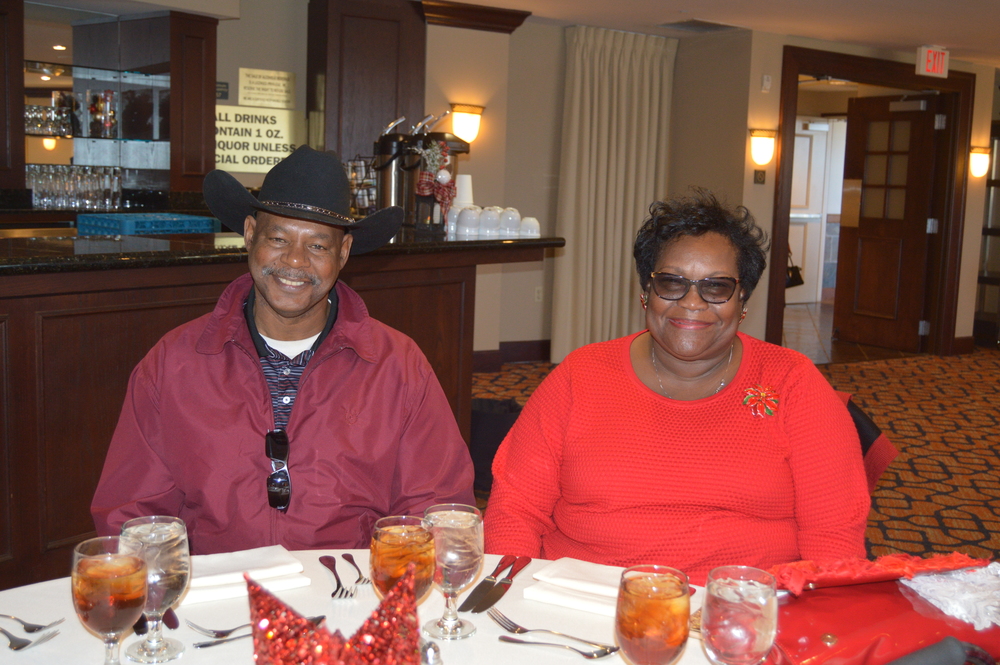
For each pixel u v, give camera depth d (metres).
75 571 1.06
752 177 7.18
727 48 7.17
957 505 4.22
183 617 1.21
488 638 1.18
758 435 1.71
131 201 5.97
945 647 1.13
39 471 2.48
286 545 1.75
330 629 1.17
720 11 6.23
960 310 8.51
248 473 1.75
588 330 7.42
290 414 1.79
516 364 7.38
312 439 1.78
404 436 1.87
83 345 2.54
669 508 1.69
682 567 1.68
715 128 7.32
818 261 11.27
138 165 5.91
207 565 1.35
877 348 8.69
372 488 1.83
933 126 8.18
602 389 1.80
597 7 6.23
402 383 1.87
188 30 5.61
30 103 5.49
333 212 1.82
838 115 10.77
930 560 1.36
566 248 7.21
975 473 4.73
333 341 1.82
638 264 1.84
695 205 1.78
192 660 1.09
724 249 1.71
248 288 1.87
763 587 1.05
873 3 5.75
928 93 8.17
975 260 8.52
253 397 1.77
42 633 1.16
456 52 6.40
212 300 2.82
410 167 4.53
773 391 1.74
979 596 1.27
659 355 1.80
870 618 1.24
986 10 5.82
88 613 1.04
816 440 1.71
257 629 0.85
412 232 4.16
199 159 5.80
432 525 1.23
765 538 1.69
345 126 6.07
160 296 2.69
